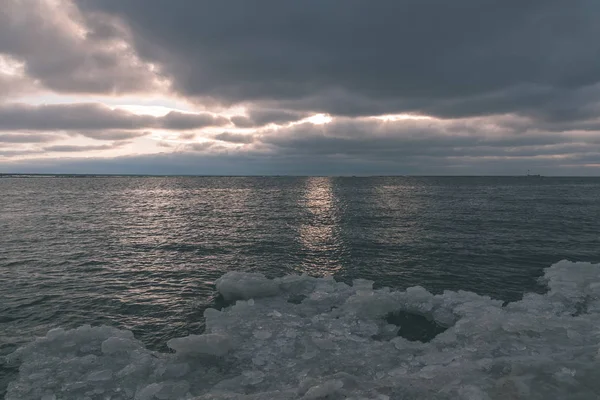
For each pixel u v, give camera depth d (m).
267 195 72.69
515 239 21.34
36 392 6.51
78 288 12.33
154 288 12.50
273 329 9.05
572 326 8.61
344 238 22.12
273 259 17.11
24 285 12.52
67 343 8.12
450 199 55.84
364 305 10.17
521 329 8.35
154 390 6.47
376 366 7.34
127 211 38.91
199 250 18.86
